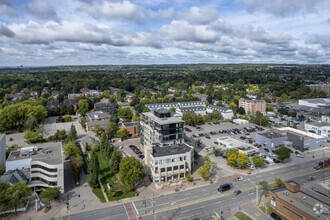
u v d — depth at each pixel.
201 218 87.19
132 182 106.62
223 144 167.50
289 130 184.50
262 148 163.25
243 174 123.38
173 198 101.81
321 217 75.94
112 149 144.75
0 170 122.25
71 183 118.94
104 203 99.44
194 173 125.25
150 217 88.69
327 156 147.62
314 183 112.94
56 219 89.00
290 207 83.88
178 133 147.62
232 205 95.31
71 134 182.00
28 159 116.44
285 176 120.56
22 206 96.50
